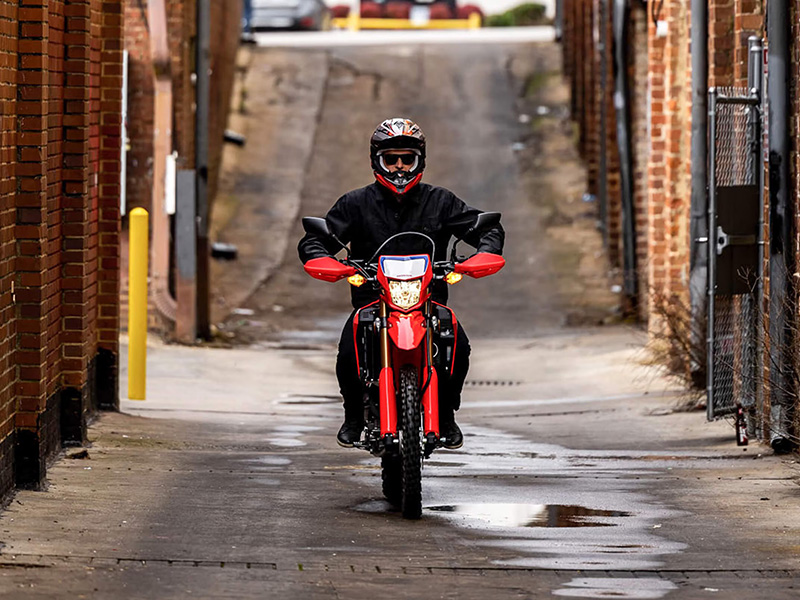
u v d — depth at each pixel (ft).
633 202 125.29
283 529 41.37
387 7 285.64
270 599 32.89
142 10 113.60
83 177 54.75
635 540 40.60
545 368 99.60
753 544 39.99
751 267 61.93
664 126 101.76
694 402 72.84
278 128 194.49
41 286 46.42
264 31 260.21
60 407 55.21
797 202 56.29
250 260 155.74
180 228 112.47
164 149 112.98
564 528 42.34
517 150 189.98
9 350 45.14
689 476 52.47
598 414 74.49
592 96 170.81
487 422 73.56
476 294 144.25
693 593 34.14
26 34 45.96
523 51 229.25
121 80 66.03
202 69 116.67
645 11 122.11
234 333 125.18
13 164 45.73
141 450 57.00
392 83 213.05
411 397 42.39
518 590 34.22
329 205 173.88
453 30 274.36
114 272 66.95
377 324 42.86
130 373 74.38
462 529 42.09
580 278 148.46
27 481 46.29
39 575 34.30
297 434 67.46
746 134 63.05
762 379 59.00
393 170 43.57
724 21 75.41
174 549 37.93
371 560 37.32
